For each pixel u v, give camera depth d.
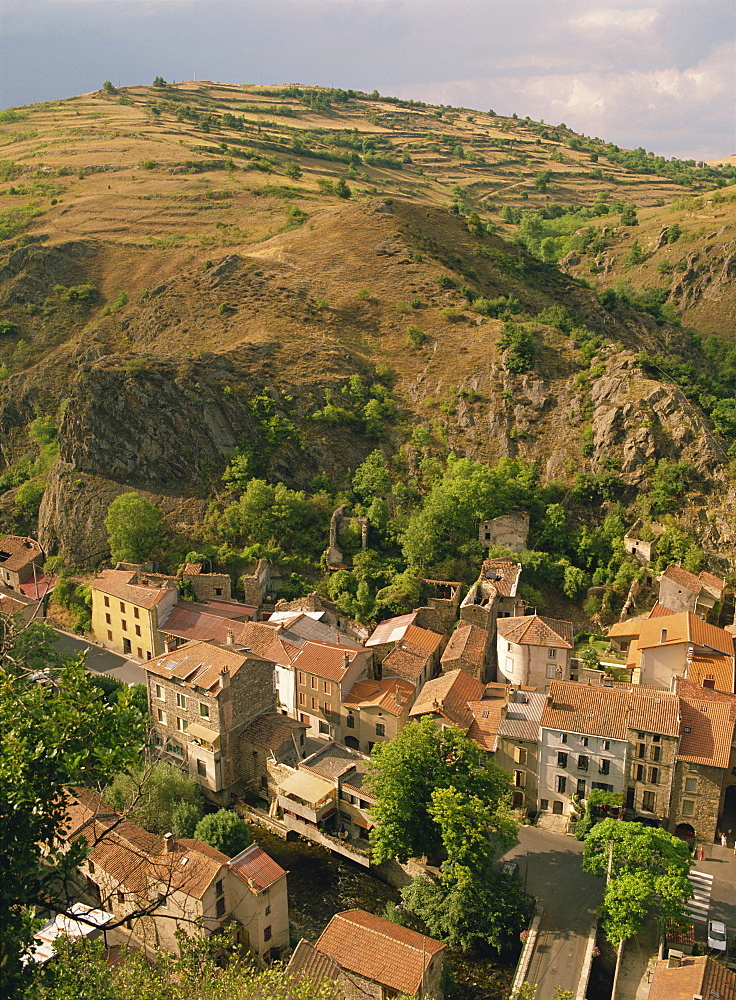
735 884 63.16
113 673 95.38
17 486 137.62
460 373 139.62
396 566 108.75
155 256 187.50
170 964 38.03
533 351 137.00
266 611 102.25
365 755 77.88
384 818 63.25
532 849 68.38
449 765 65.75
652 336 192.88
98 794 64.50
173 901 54.00
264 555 108.88
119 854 56.78
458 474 116.19
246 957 53.75
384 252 173.50
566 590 106.56
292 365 136.88
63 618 111.12
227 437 124.81
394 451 129.88
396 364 145.62
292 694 86.62
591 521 116.44
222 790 75.00
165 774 68.25
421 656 88.19
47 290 178.50
